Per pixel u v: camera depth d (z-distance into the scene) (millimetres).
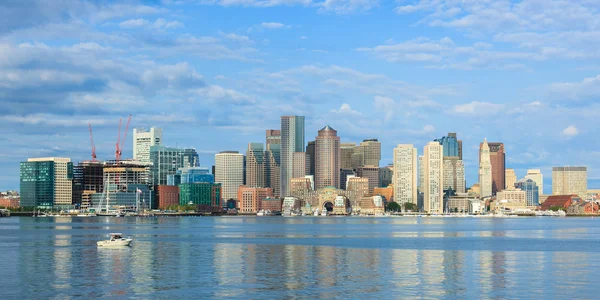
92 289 160750
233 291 157875
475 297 150750
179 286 164500
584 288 162125
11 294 155000
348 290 159000
